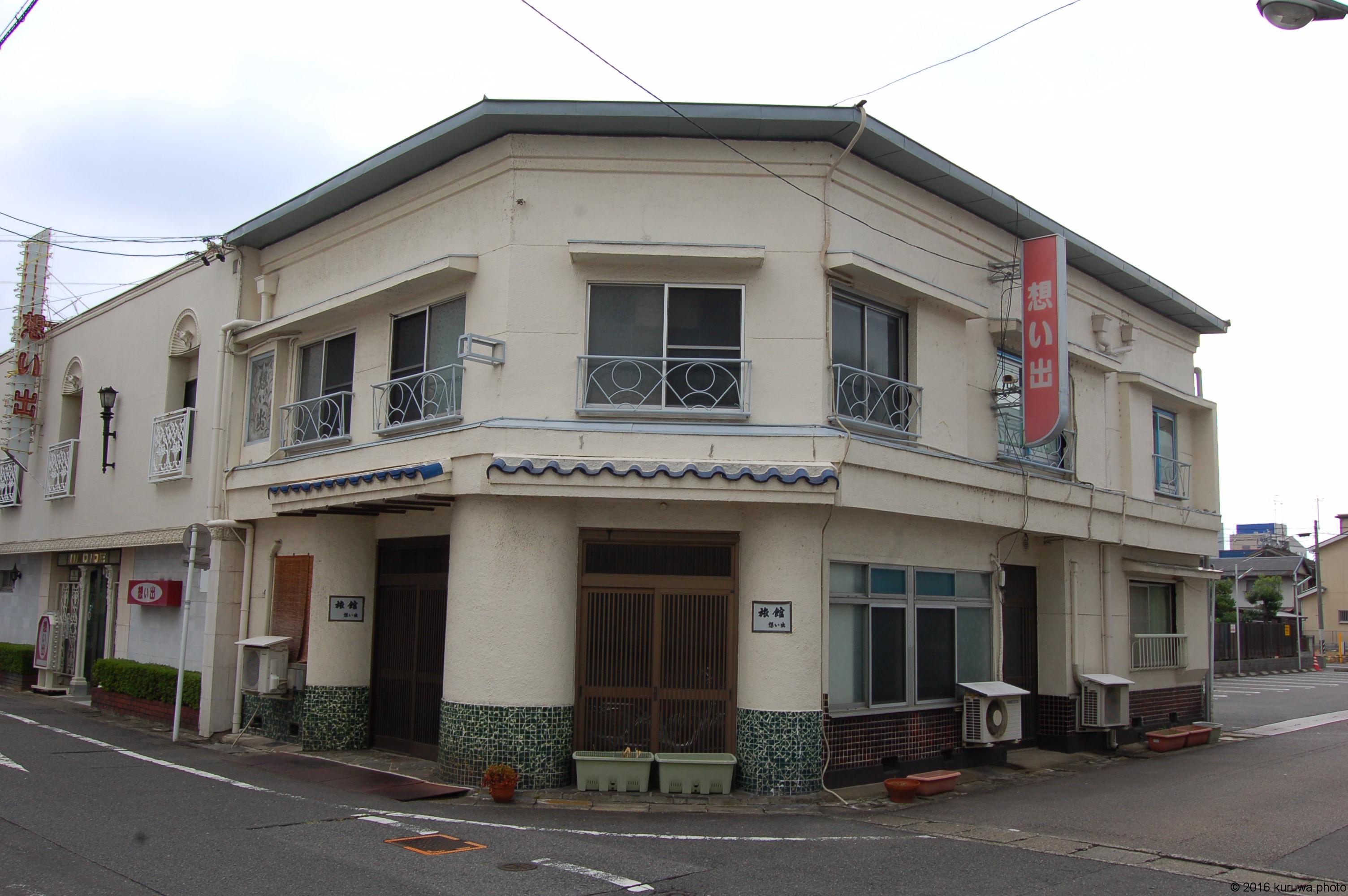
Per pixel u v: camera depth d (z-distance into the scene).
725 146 11.38
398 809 9.49
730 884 7.15
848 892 7.04
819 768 10.68
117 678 16.86
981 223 13.63
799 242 11.30
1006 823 9.70
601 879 7.10
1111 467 16.08
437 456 11.12
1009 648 14.41
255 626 14.56
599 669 11.05
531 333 11.18
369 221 13.35
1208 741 16.41
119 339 18.59
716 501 10.57
